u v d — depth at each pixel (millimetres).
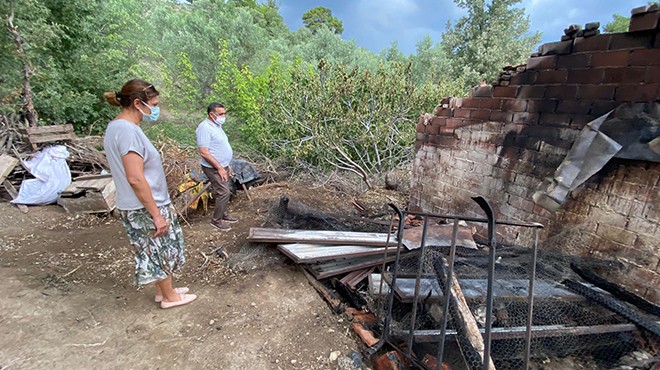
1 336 1975
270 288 2703
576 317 2115
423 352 1987
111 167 1871
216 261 3084
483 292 2170
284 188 5848
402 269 2660
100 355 1901
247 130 8344
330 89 6977
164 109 10039
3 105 5000
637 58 2035
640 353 1923
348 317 2395
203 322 2246
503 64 13297
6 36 4965
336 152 7207
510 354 1903
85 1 6699
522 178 2957
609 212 2330
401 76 7387
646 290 2150
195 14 10984
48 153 4574
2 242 3230
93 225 3826
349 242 3004
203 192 4219
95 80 7348
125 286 2613
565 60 2482
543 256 2494
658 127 1960
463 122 3629
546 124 2693
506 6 13688
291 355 2021
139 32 8531
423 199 4418
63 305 2316
